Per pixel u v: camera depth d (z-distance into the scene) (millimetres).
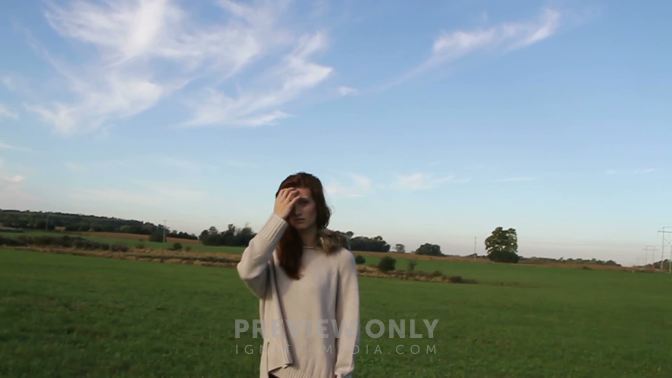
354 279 3279
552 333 27781
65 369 11492
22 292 25391
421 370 14977
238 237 119688
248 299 32656
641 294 66500
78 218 136750
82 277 38969
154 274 48188
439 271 86312
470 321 30438
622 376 17516
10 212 125500
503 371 16422
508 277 89562
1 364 11320
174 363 13328
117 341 15453
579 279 93000
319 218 3248
